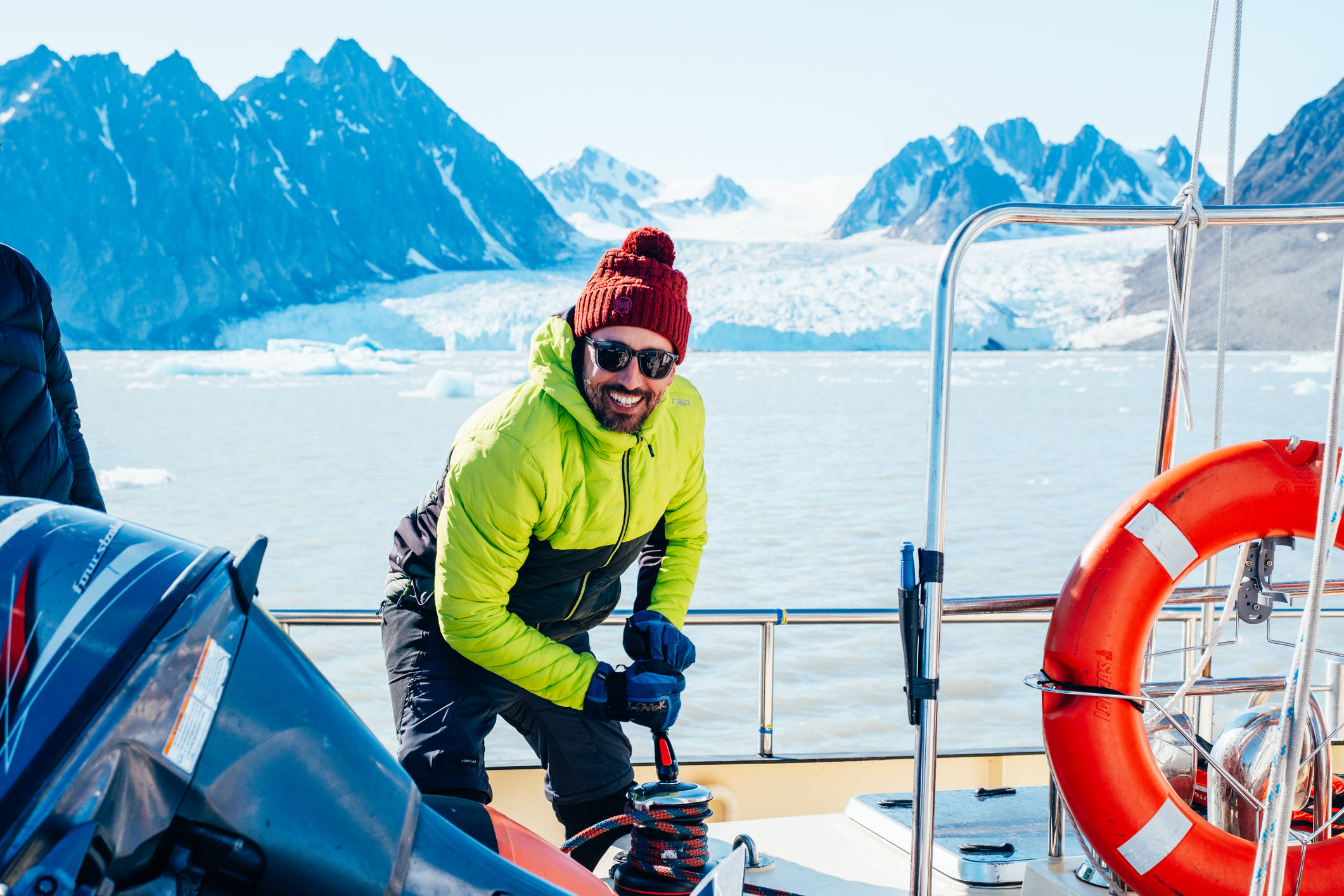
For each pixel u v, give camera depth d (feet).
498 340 629.10
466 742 6.45
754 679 32.45
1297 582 6.39
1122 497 71.82
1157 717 6.56
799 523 60.59
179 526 62.80
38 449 5.08
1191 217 5.90
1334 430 4.10
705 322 591.78
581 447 6.23
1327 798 5.86
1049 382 261.03
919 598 5.37
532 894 2.99
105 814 2.17
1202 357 438.81
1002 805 7.97
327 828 2.60
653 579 7.47
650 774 9.65
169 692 2.34
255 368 340.59
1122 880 5.83
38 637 2.33
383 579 46.85
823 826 7.93
